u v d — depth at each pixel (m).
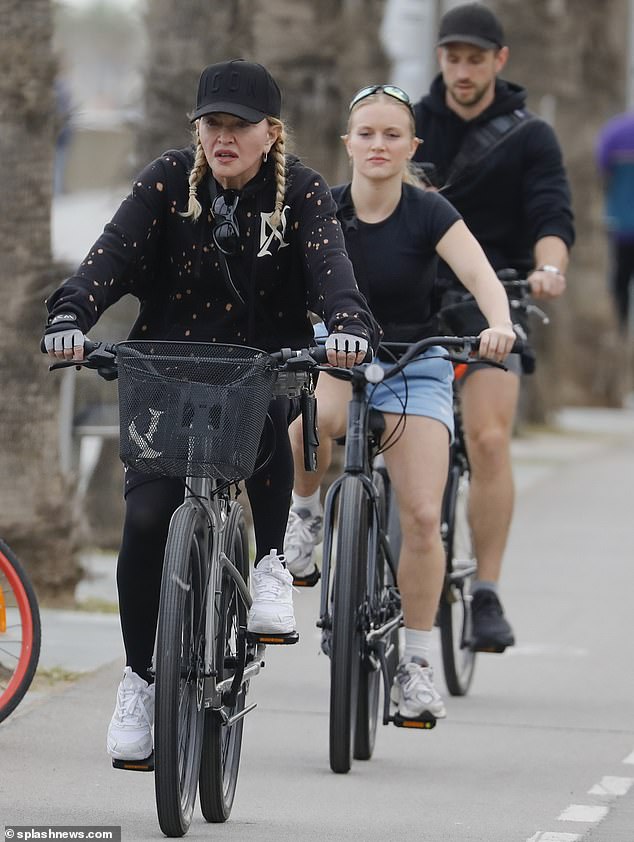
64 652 26.73
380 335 19.61
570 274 86.12
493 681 26.45
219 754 17.62
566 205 26.06
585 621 31.44
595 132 84.38
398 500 20.84
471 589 25.39
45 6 29.97
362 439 20.50
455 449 24.92
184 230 17.08
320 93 42.41
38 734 21.77
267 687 25.28
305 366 16.30
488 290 20.22
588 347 86.75
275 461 17.64
